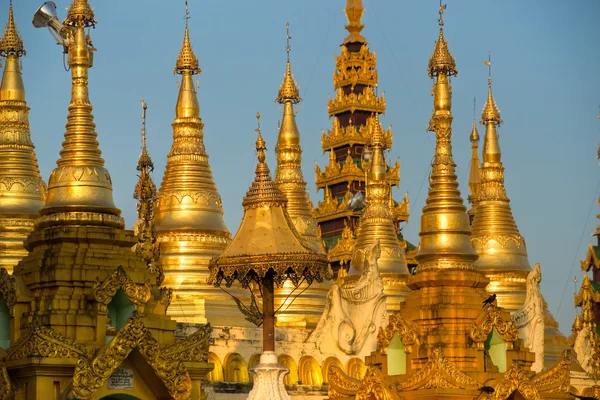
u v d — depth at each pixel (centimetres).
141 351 5278
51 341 5197
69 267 5403
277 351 7250
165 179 7969
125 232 5575
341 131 12069
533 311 7906
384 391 6288
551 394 6469
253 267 5134
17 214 6862
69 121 5734
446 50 7106
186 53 8206
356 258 8562
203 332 5512
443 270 6712
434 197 6912
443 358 6294
